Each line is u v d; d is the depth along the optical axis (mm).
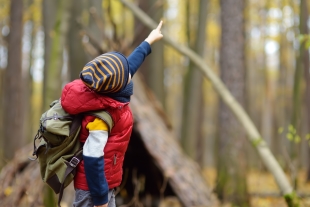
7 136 13453
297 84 10523
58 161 2350
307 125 15438
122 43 7254
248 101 17531
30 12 16391
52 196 5082
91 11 7191
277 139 20531
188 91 11695
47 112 2398
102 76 2258
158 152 6387
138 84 7406
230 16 8742
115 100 2336
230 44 8680
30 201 5406
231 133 8406
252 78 24797
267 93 21047
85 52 7715
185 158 6859
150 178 7762
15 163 5914
